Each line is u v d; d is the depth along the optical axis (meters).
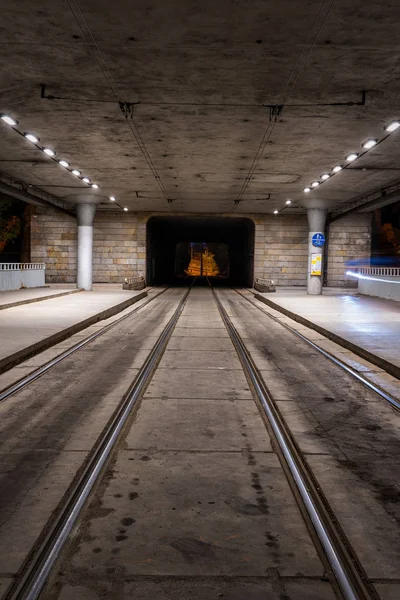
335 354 11.65
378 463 5.35
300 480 4.86
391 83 11.27
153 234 48.53
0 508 4.27
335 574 3.33
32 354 11.26
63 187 28.42
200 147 17.94
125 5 7.93
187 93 12.12
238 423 6.69
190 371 9.91
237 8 7.96
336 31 8.70
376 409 7.38
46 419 6.78
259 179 24.67
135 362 10.71
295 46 9.34
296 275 42.19
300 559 3.53
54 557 3.50
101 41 9.27
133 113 13.87
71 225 41.44
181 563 3.46
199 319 19.45
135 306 25.08
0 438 6.04
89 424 6.57
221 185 26.67
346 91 11.84
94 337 14.20
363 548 3.68
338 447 5.82
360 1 7.68
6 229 42.69
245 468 5.18
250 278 45.00
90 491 4.59
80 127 15.47
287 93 12.03
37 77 11.20
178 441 5.98
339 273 41.47
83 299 25.61
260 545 3.71
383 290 28.11
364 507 4.34
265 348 12.67
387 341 12.41
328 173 22.81
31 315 17.59
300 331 15.80
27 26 8.72
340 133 15.73
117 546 3.67
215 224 49.34
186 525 3.99
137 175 24.05
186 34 8.92
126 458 5.45
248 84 11.41
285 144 17.30
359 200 32.66
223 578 3.29
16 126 15.52
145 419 6.83
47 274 41.62
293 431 6.38
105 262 41.84
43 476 4.93
